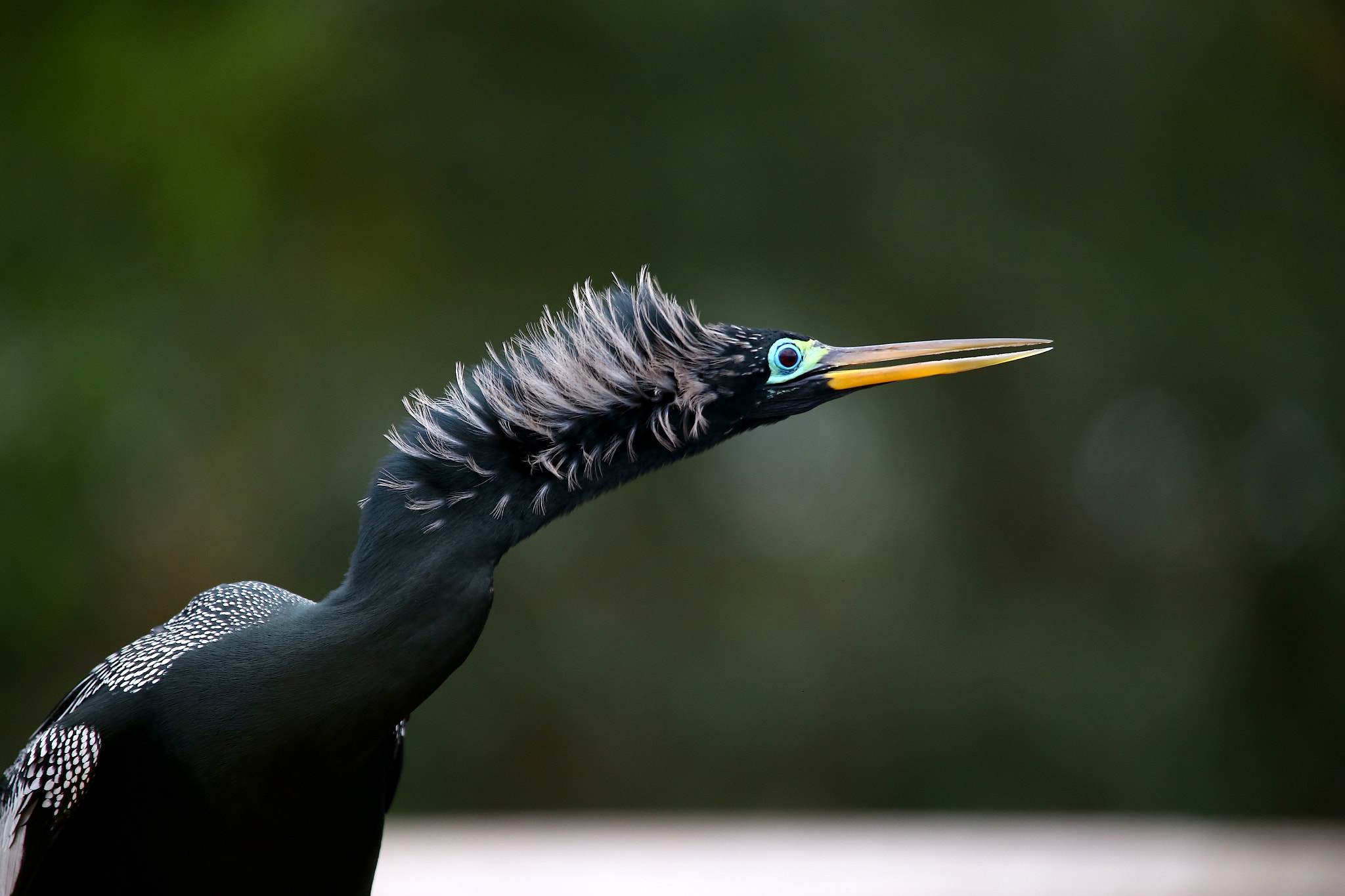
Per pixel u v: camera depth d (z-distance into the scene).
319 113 18.20
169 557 16.92
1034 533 19.75
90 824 3.83
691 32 17.84
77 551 16.17
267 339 17.83
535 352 3.90
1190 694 18.58
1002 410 19.45
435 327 17.94
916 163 18.58
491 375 3.88
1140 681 18.66
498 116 18.16
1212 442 20.03
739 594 18.59
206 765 3.64
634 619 18.14
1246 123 18.94
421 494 3.75
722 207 18.27
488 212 18.38
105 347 15.92
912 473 19.50
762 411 4.15
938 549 19.27
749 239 18.53
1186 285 18.73
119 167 16.77
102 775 3.78
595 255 18.28
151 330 16.62
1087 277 18.59
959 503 19.58
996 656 18.66
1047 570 19.80
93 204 16.75
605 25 17.84
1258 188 19.02
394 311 18.17
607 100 18.36
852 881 6.72
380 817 4.12
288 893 3.83
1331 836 8.43
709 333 4.04
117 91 16.47
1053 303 18.70
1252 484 20.03
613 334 3.92
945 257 18.36
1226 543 20.16
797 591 18.83
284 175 18.00
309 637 3.65
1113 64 18.72
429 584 3.67
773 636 18.34
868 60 18.31
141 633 16.72
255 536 17.19
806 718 18.19
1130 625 19.36
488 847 8.16
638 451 3.98
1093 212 18.94
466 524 3.74
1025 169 19.08
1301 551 19.70
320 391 17.62
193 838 3.71
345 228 18.23
